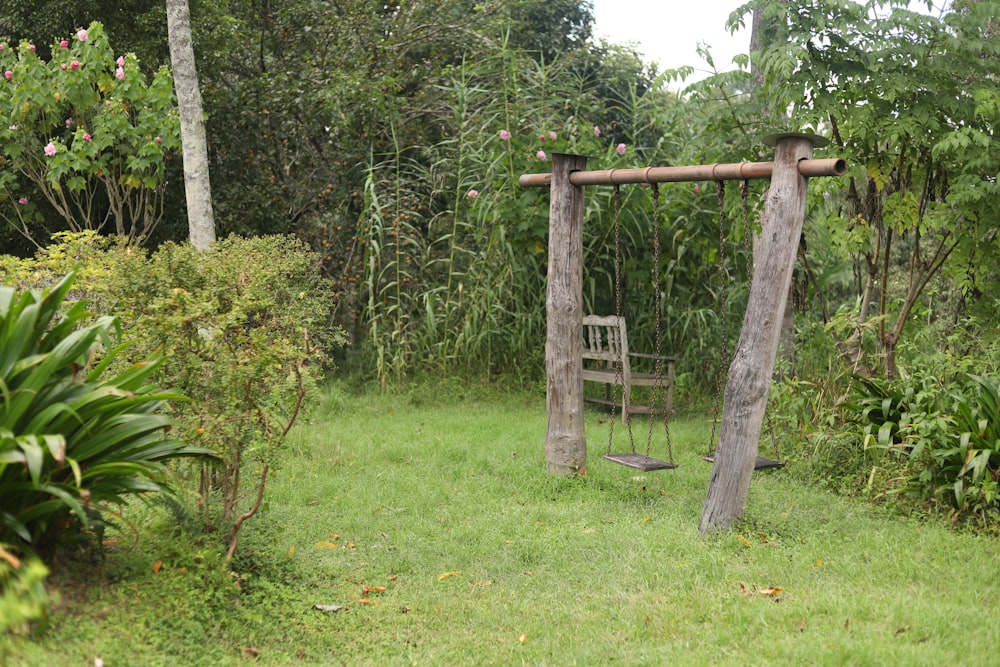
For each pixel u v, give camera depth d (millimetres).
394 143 12102
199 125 8555
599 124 15117
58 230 11594
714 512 5672
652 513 6160
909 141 7824
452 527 5773
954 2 7801
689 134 11352
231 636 3824
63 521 3859
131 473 3932
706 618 4238
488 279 10828
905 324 8742
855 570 4848
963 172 7395
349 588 4660
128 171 10703
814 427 7547
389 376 10750
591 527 5836
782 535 5609
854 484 6676
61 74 9688
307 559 5000
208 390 4469
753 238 9469
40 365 3736
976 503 5805
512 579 4930
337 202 12148
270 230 12102
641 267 11016
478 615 4379
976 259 8180
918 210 8125
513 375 11047
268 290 5633
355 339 11695
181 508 4582
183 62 8469
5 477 3625
